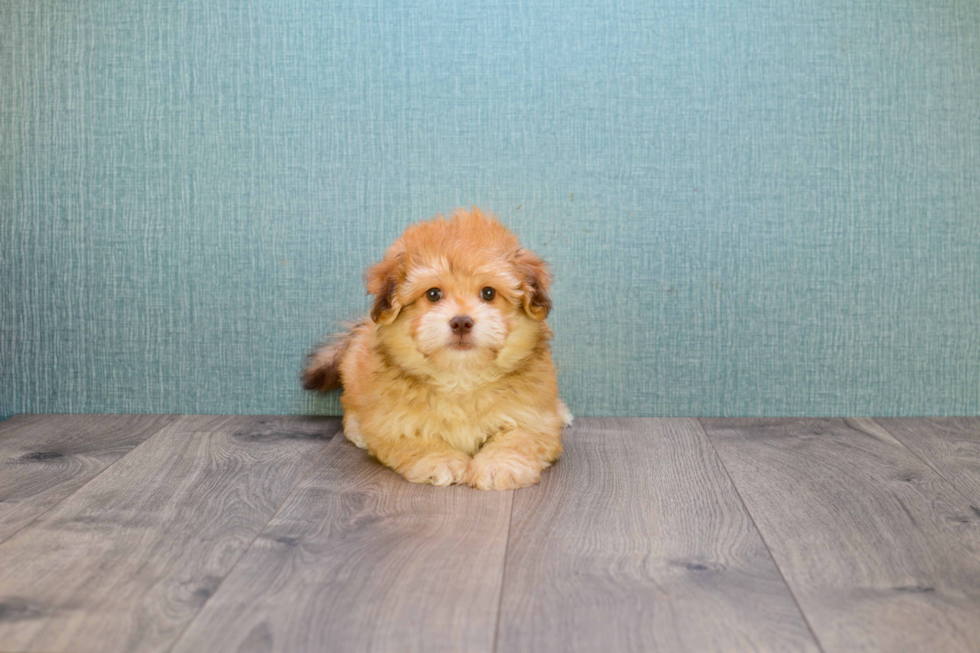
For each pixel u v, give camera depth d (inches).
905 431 75.9
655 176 78.5
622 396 80.7
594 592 43.5
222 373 81.1
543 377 64.7
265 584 44.3
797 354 80.2
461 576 45.4
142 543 49.8
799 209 78.8
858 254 79.3
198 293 80.2
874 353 80.2
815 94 77.8
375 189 79.0
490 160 78.5
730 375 80.4
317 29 77.5
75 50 77.9
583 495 58.6
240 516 54.4
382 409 63.6
